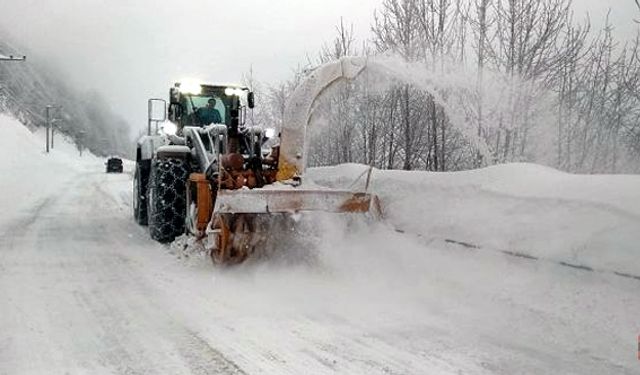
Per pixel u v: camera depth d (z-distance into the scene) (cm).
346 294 466
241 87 888
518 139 869
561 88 896
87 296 468
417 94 1009
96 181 2609
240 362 326
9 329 384
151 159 866
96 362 328
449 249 525
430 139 1002
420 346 349
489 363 322
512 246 471
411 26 966
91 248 705
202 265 579
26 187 1877
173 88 860
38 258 633
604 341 348
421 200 618
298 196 539
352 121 1123
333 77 615
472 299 439
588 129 899
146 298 462
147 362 327
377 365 321
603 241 411
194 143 715
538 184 523
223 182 593
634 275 376
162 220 736
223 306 437
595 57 923
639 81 905
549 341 355
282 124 614
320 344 354
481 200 552
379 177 723
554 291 414
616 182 462
